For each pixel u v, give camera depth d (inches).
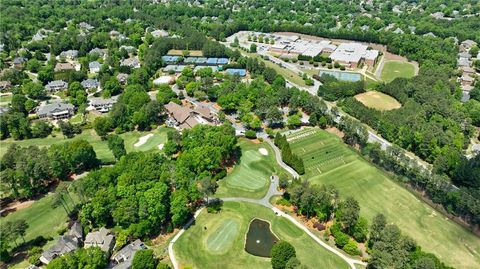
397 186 7381.9
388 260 5088.6
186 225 6353.3
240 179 7573.8
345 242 5826.8
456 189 7239.2
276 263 5374.0
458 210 6560.0
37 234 6122.1
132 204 6028.5
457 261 5693.9
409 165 7440.9
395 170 7682.1
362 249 5861.2
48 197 6973.4
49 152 7509.8
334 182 7465.6
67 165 7475.4
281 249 5383.9
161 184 6314.0
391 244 5319.9
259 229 6328.7
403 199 7017.7
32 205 6781.5
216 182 7352.4
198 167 7317.9
